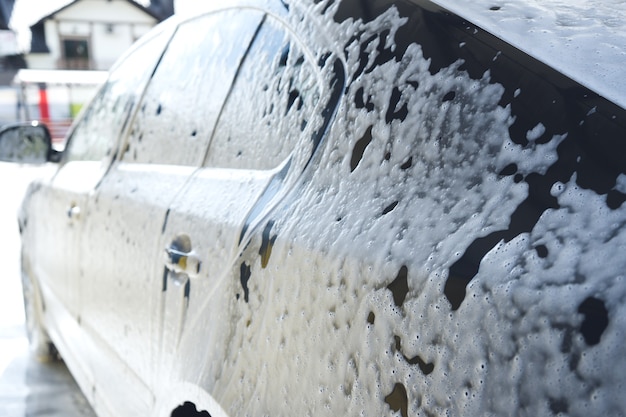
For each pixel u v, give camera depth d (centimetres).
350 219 115
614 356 77
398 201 109
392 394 97
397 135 116
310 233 121
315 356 113
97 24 4241
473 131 106
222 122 181
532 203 94
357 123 126
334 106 134
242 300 137
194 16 228
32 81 2825
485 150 103
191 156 193
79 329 262
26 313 374
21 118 2967
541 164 97
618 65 109
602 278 82
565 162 95
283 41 166
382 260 104
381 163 117
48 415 315
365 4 142
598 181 91
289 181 139
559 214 91
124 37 4297
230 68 187
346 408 105
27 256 353
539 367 81
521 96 105
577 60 110
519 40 115
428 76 117
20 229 366
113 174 238
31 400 331
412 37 125
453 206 101
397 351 97
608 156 94
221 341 144
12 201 1118
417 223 103
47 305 328
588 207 89
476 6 129
